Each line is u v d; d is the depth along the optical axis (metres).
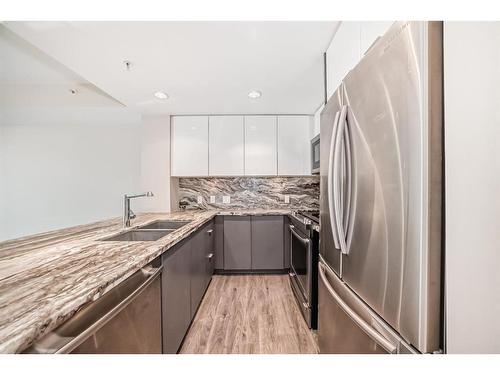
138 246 1.16
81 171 3.71
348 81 0.96
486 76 0.58
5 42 1.72
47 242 1.30
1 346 0.45
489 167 0.59
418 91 0.59
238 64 1.73
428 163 0.57
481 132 0.59
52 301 0.61
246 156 3.03
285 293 2.45
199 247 2.11
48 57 1.92
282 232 3.01
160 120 3.00
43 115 2.99
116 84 2.05
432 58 0.57
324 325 1.28
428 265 0.58
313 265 1.80
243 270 3.02
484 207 0.59
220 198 3.39
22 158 3.68
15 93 2.44
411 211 0.61
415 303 0.60
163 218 2.41
